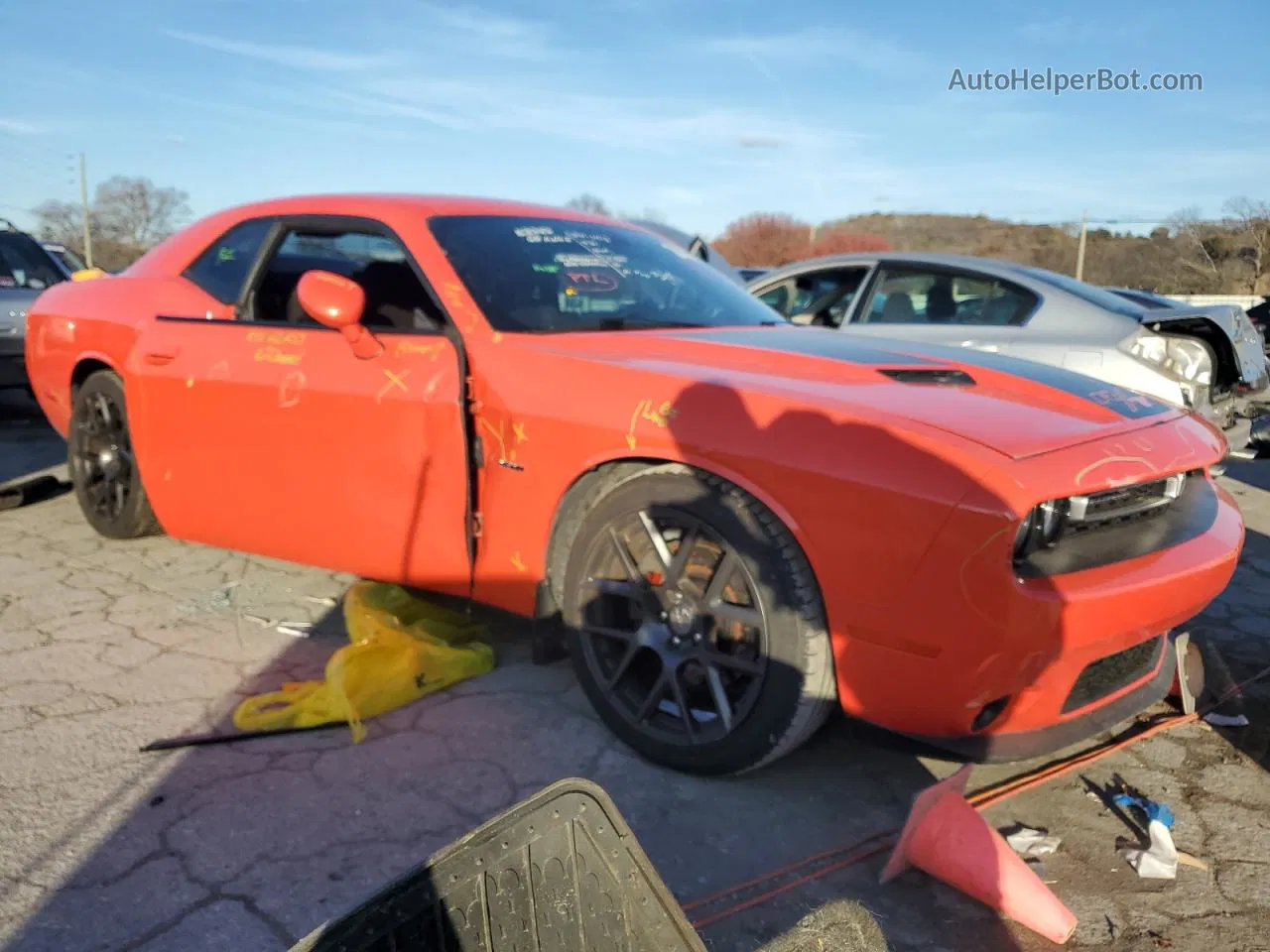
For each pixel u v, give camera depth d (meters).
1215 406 5.67
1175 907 2.12
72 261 10.38
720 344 2.87
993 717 2.22
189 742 2.59
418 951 1.21
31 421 8.14
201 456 3.47
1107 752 2.79
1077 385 2.76
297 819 2.29
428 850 2.18
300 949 1.13
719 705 2.40
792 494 2.24
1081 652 2.15
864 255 6.44
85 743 2.60
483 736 2.70
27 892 2.00
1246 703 3.14
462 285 3.03
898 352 2.94
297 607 3.61
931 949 1.95
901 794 2.53
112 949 1.85
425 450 2.88
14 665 3.06
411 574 3.03
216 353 3.41
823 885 2.13
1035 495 2.04
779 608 2.28
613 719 2.63
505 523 2.79
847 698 2.28
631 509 2.51
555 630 2.78
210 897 2.00
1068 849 2.34
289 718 2.72
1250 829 2.44
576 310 3.14
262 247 3.57
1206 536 2.46
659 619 2.51
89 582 3.82
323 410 3.07
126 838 2.19
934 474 2.10
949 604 2.07
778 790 2.51
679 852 2.23
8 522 4.68
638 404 2.52
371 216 3.31
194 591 3.74
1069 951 1.97
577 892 1.31
